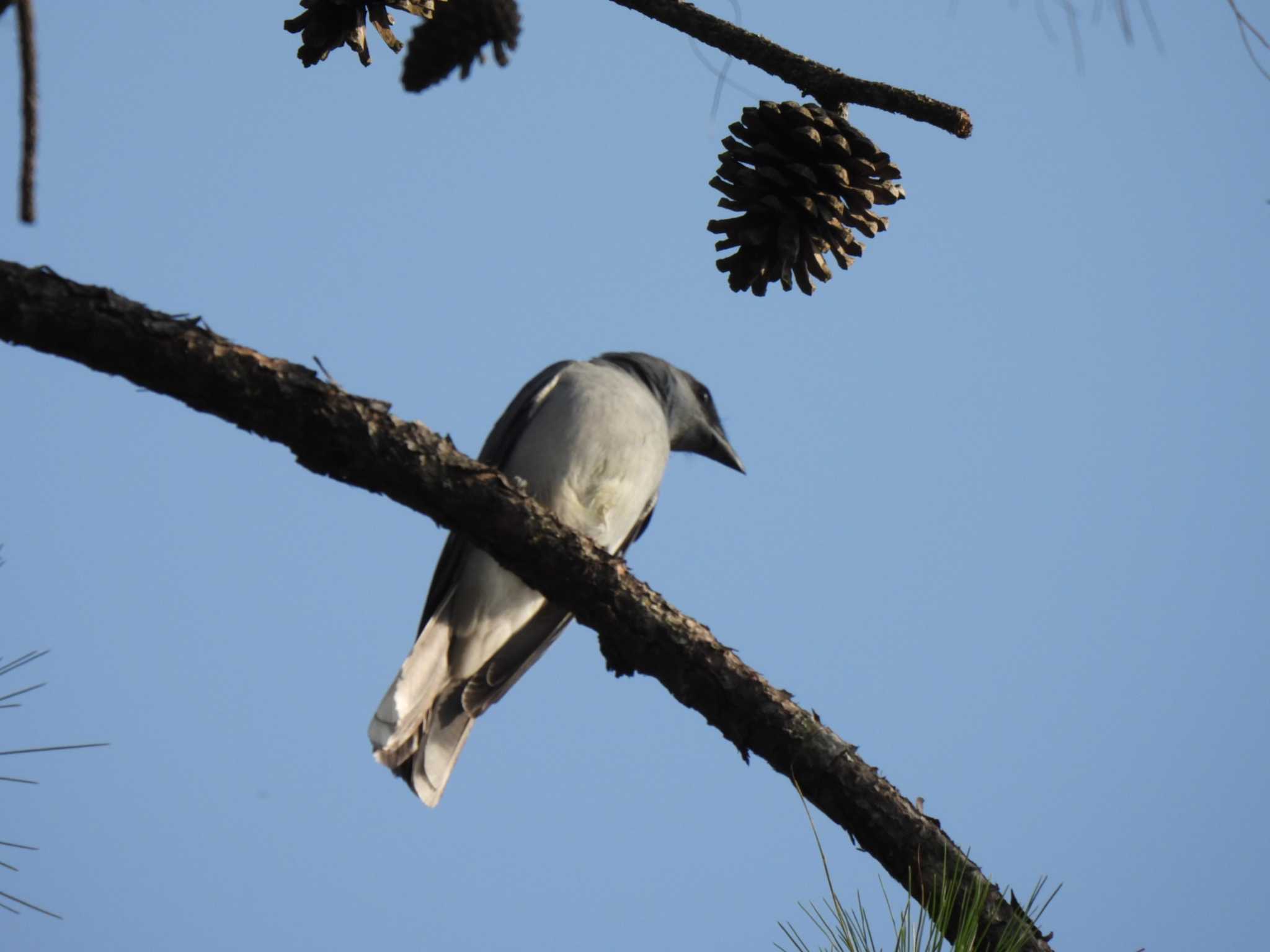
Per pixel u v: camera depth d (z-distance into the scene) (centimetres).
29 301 545
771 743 627
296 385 590
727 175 699
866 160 698
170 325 567
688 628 648
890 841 599
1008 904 576
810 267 696
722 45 654
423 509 635
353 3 656
